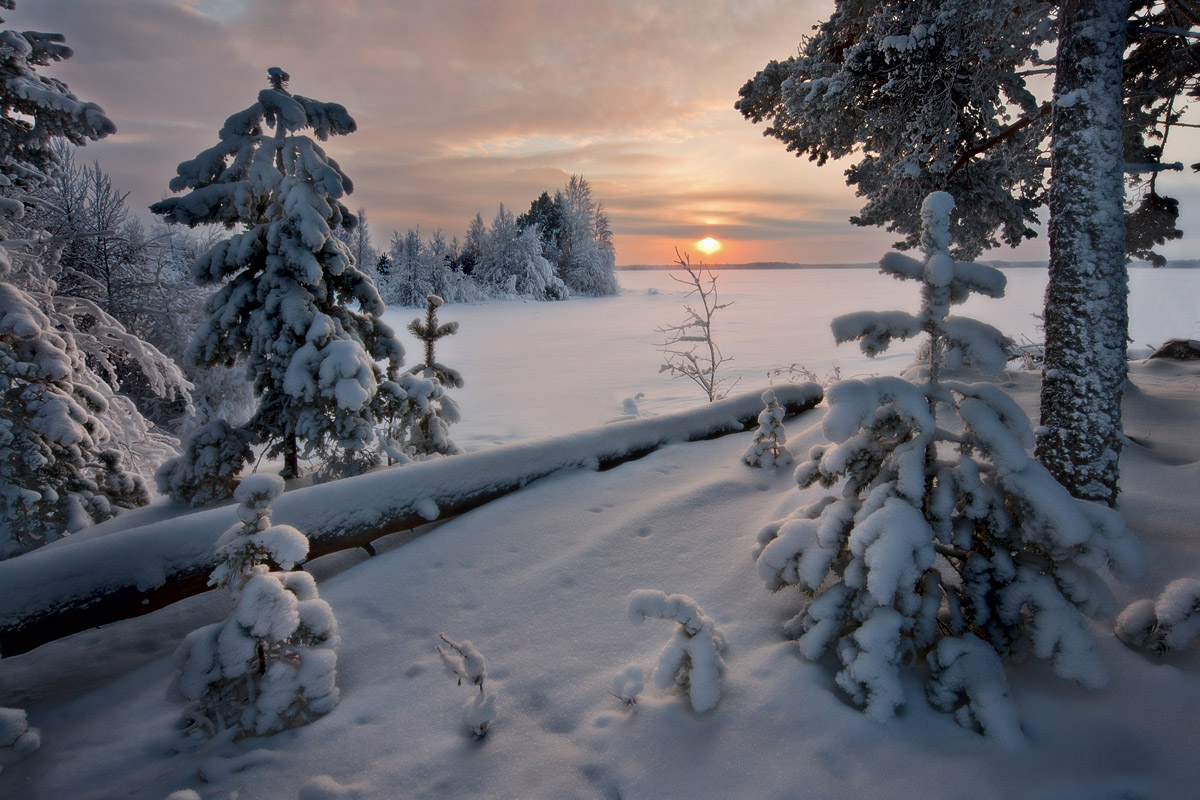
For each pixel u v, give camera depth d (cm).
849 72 655
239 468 532
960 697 231
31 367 485
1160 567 301
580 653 293
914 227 820
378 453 579
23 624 296
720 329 3347
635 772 220
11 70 580
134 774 238
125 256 1386
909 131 641
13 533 464
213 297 557
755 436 498
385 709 266
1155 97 670
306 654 265
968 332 255
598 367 2259
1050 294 377
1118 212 355
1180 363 795
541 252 7262
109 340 793
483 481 466
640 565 365
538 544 402
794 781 208
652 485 489
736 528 397
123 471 558
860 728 222
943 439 257
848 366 2028
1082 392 360
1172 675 231
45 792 230
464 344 3012
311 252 552
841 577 268
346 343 544
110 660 331
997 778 200
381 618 334
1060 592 240
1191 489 374
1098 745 210
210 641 249
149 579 329
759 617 301
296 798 221
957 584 295
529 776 224
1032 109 619
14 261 686
